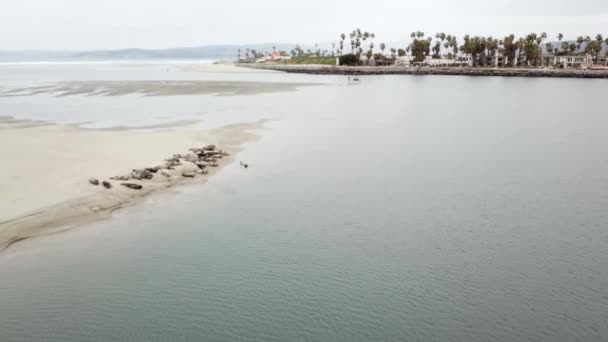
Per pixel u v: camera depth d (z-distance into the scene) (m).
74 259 17.16
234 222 21.19
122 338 12.70
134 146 34.09
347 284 15.80
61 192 22.83
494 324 13.63
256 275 16.31
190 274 16.28
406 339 12.89
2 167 26.48
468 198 25.47
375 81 144.88
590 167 32.78
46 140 34.66
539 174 30.78
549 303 14.81
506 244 19.41
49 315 13.72
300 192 25.89
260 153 35.34
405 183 28.17
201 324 13.41
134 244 18.55
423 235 20.22
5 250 17.59
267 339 12.78
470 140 42.78
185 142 36.88
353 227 20.97
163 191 25.12
